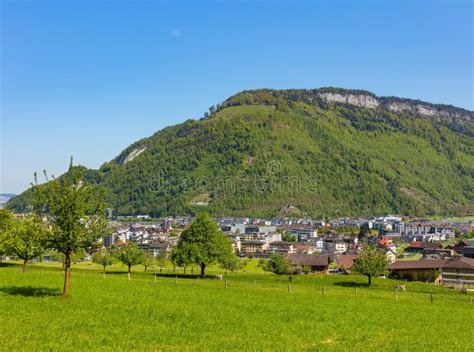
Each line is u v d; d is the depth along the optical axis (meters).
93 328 40.44
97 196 55.88
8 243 88.19
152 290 69.12
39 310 46.78
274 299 66.31
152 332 40.31
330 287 94.88
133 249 133.25
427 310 64.19
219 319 47.94
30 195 54.00
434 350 39.19
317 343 39.88
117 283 76.62
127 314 47.62
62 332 38.50
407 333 46.09
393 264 135.62
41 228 53.91
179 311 51.09
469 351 39.34
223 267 137.88
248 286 88.50
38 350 33.12
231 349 36.12
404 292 92.38
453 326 52.03
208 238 114.94
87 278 83.56
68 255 55.19
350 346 39.41
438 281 128.00
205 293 69.31
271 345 38.12
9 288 61.31
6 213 112.06
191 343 37.41
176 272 141.25
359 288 97.25
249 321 47.72
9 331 37.88
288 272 129.75
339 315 54.66
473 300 81.38
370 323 50.66
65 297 54.84
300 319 50.59
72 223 53.56
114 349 34.50
